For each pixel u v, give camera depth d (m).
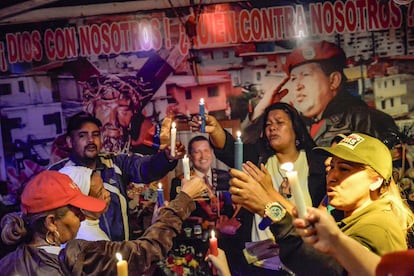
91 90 2.97
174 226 2.36
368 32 2.90
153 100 2.96
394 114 2.89
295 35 2.90
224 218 2.94
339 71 2.89
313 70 2.90
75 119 2.97
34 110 2.99
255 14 2.91
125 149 2.97
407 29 2.89
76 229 2.20
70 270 2.04
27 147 2.99
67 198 2.16
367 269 1.42
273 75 2.92
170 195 2.95
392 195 1.97
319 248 1.42
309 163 2.89
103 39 2.96
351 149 1.93
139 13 2.94
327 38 2.90
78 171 2.93
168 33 2.94
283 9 2.90
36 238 2.14
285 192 2.90
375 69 2.89
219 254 2.50
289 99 2.91
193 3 2.92
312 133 2.90
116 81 2.97
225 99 2.93
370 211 1.87
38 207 2.11
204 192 2.94
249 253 2.92
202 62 2.93
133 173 2.96
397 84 2.90
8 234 2.16
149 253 2.24
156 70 2.95
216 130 2.94
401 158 2.89
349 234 1.81
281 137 2.90
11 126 2.99
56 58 2.98
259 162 2.93
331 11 2.89
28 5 2.97
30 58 2.98
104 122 2.97
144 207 2.96
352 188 1.94
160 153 2.95
